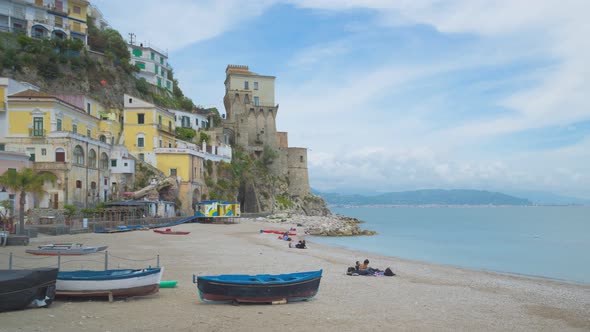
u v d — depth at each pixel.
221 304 19.84
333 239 67.12
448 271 33.97
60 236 49.78
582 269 39.09
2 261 30.55
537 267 40.16
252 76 132.88
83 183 66.25
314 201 137.88
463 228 105.25
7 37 82.62
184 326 16.38
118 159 76.69
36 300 18.03
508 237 76.94
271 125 132.38
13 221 50.69
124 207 67.50
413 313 19.62
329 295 22.83
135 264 31.11
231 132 126.25
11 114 65.12
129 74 104.12
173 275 27.12
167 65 126.38
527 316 19.94
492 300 23.17
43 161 61.91
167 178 82.38
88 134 77.06
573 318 19.80
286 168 133.62
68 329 15.49
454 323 18.22
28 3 87.56
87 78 90.75
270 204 120.56
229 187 104.94
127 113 87.06
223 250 41.91
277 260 35.88
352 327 17.00
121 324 16.34
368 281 27.48
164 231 59.84
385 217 191.62
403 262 39.09
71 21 94.44
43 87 82.69
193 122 112.31
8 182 43.91
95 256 33.91
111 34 104.50
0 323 15.80
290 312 18.86
